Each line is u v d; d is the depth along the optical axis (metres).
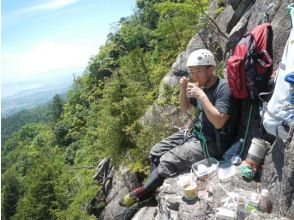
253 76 1.81
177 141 2.25
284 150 1.58
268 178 1.71
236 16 3.89
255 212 1.57
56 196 8.72
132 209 2.79
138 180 4.51
